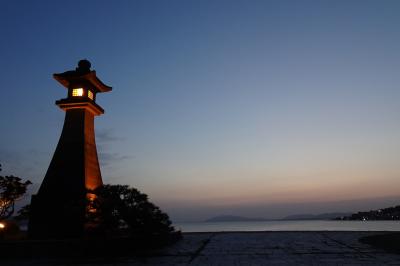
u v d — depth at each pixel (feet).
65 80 116.16
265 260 73.56
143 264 70.18
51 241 81.41
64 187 103.65
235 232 151.02
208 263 70.74
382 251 84.69
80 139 110.32
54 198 102.37
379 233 136.26
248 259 75.46
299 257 77.00
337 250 87.92
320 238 119.85
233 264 69.10
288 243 106.32
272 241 113.19
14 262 74.18
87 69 118.42
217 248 97.35
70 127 112.06
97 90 123.44
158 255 84.17
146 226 95.71
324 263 68.08
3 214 111.75
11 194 110.32
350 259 72.59
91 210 96.78
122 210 92.89
